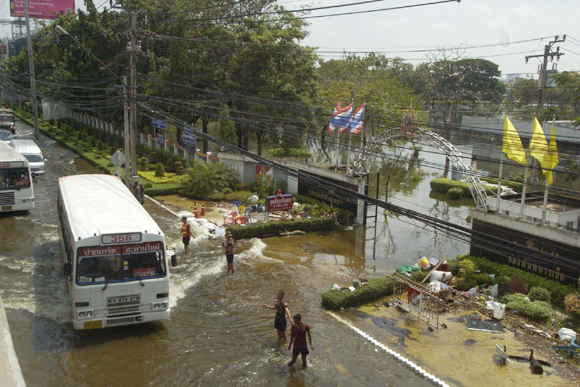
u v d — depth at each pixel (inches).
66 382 387.5
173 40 1355.8
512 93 2539.4
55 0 3211.1
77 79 1892.2
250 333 493.7
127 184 946.7
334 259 773.3
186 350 450.6
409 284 567.2
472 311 576.7
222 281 641.6
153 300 458.6
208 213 978.1
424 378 423.2
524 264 657.0
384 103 1612.9
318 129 1412.4
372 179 1547.7
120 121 1688.0
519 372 439.2
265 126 1291.8
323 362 442.0
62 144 1903.3
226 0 1423.5
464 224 1038.4
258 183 1130.0
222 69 1409.9
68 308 514.6
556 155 620.1
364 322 537.3
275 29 1370.6
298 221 904.3
